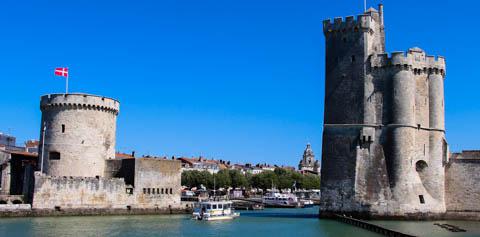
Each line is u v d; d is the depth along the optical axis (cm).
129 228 6256
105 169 8588
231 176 17325
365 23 7344
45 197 7344
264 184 18000
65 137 8225
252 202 12506
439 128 7312
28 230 5734
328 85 7531
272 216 8581
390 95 7138
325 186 7325
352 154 7181
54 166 8200
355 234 5609
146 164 8419
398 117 7050
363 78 7281
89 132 8350
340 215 7094
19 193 8838
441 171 7250
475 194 7150
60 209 7462
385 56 7219
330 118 7438
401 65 7106
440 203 7150
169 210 8606
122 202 8081
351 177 7131
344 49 7469
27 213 7181
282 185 18638
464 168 7275
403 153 7000
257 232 6009
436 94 7344
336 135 7331
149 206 8394
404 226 6225
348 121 7294
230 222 7312
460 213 7162
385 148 7094
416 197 6975
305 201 13650
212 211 7775
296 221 7344
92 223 6662
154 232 5944
